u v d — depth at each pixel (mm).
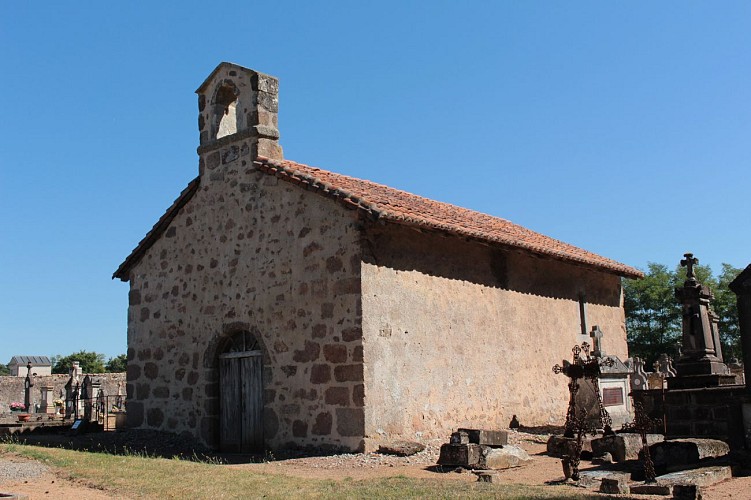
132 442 15039
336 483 9156
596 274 20500
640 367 22578
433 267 14586
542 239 20609
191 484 8984
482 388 15320
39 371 57125
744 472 9828
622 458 11438
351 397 12633
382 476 10211
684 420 12414
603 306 20609
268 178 14586
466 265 15539
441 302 14617
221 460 12836
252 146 15016
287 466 11500
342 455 12219
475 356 15281
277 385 13766
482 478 9703
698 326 15758
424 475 10359
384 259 13430
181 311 15898
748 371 10641
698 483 8852
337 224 13312
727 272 47125
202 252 15680
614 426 16031
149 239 16703
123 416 18094
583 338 19234
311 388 13234
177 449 14508
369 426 12523
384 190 17094
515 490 8500
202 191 15922
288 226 14086
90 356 63188
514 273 17062
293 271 13859
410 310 13812
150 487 8828
